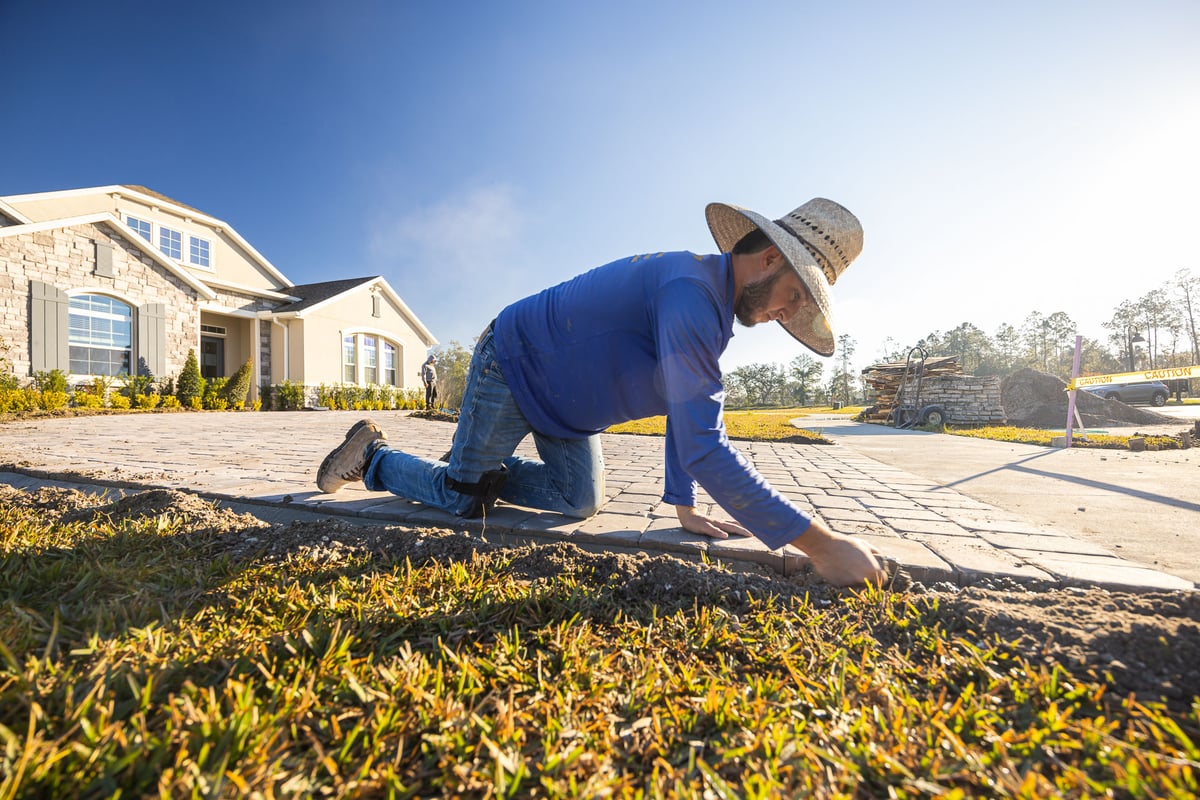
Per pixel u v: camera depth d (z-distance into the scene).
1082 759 0.82
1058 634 1.17
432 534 1.94
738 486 1.42
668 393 1.48
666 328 1.45
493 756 0.83
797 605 1.44
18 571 1.52
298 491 2.88
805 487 3.37
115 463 3.93
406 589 1.47
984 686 1.04
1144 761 0.77
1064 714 0.89
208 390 13.80
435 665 1.13
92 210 14.01
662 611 1.42
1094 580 1.59
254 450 4.92
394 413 14.13
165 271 13.73
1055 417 12.84
